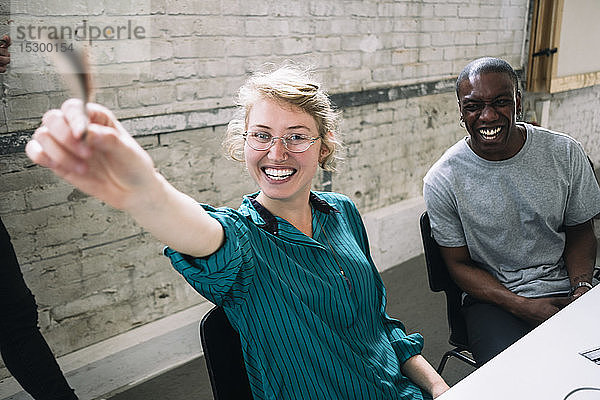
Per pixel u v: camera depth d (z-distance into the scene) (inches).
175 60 91.1
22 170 79.1
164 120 91.6
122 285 93.3
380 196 139.7
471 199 68.2
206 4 93.0
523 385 40.5
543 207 67.2
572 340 46.4
